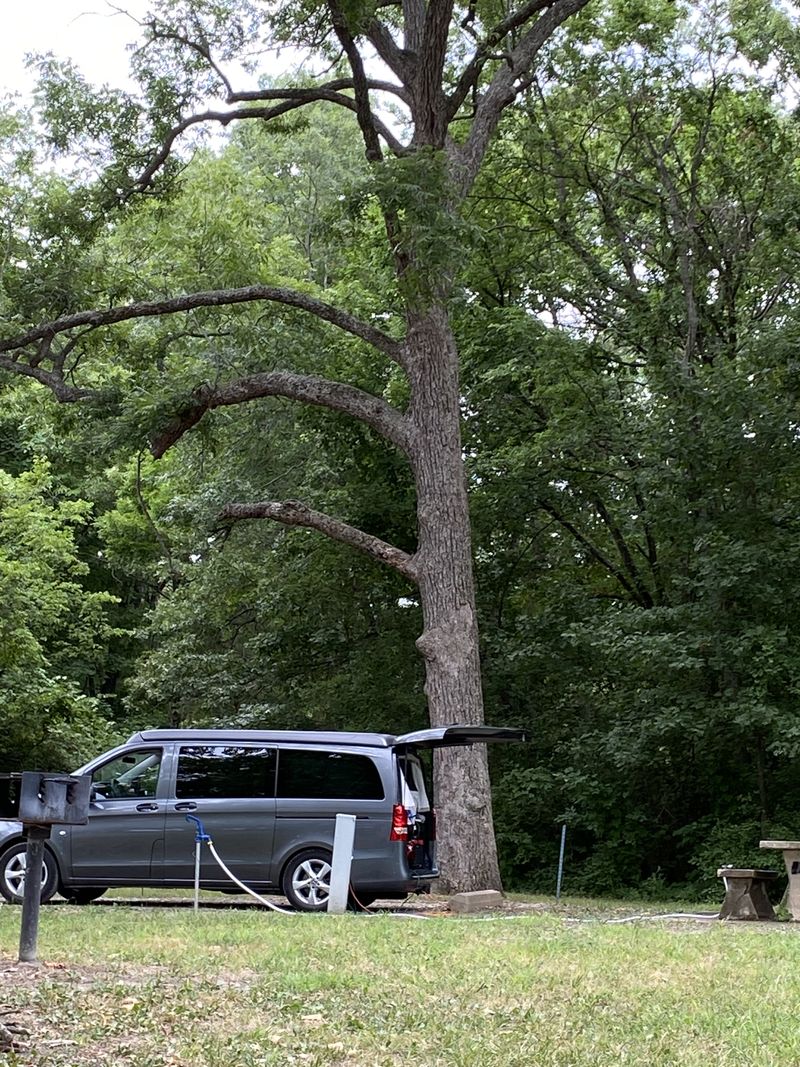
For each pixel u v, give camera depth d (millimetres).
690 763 23047
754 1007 7164
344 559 25359
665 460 22344
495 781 25641
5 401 25281
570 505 25484
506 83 21344
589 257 26281
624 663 21797
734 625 20859
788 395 21078
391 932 11117
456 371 20312
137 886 14867
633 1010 7062
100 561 41812
